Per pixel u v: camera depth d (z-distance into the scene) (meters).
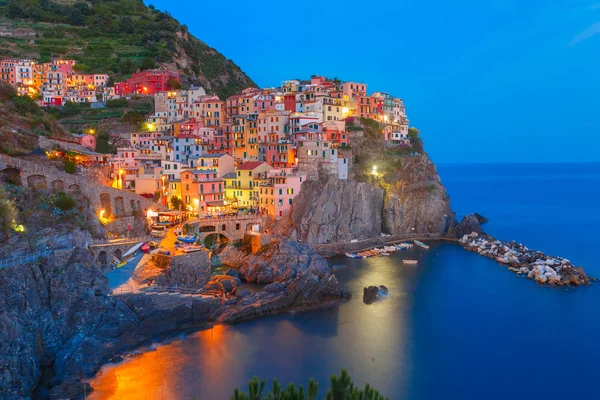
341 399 29.50
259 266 107.75
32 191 91.62
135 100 192.25
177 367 69.94
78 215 94.06
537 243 159.25
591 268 127.69
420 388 66.94
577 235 173.62
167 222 117.56
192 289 92.06
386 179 162.25
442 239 159.50
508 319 91.19
